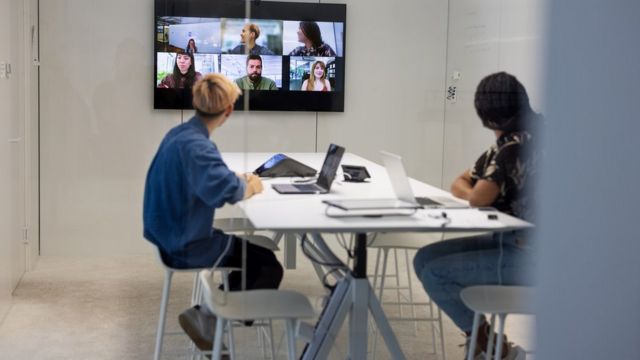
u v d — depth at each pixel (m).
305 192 2.68
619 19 2.47
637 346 2.57
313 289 2.64
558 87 2.52
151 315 4.58
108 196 5.75
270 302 2.67
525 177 2.57
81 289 5.05
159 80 5.66
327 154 2.78
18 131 5.06
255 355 2.70
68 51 5.62
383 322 2.62
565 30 2.50
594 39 2.49
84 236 5.75
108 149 5.72
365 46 2.79
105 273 5.41
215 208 2.95
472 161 2.61
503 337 2.61
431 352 2.63
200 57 5.61
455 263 2.61
